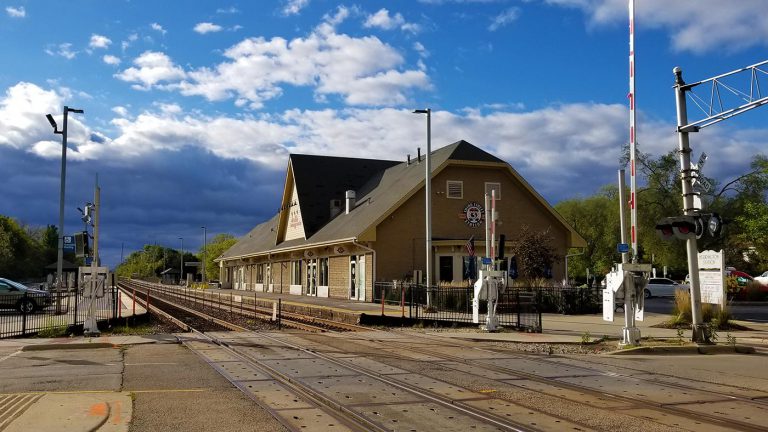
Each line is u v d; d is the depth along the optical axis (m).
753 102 15.68
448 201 36.56
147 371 12.16
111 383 10.84
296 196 47.91
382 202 37.56
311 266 45.25
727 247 57.66
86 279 19.45
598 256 66.81
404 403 9.12
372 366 12.83
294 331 21.47
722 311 22.27
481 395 9.78
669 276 63.88
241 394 9.84
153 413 8.46
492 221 21.75
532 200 38.06
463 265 34.69
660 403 9.34
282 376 11.49
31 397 9.28
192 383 10.83
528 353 15.58
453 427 7.77
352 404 9.02
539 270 34.69
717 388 10.67
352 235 35.12
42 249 99.06
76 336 19.34
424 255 35.75
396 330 21.89
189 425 7.84
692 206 16.80
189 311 35.47
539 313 21.16
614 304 16.66
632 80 16.47
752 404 9.34
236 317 30.22
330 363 13.26
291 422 8.01
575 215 67.88
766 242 47.53
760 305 37.12
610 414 8.55
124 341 17.34
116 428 7.63
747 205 46.59
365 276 35.81
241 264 68.81
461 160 36.50
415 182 36.28
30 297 29.45
